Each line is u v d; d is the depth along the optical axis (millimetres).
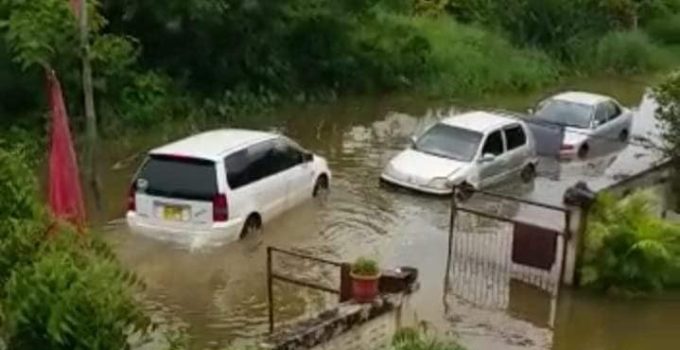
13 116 22297
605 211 15219
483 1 38281
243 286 15023
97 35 23125
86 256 6301
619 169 23203
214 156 16016
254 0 26766
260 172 16984
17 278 5812
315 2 29312
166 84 25469
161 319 13750
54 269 5863
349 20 30344
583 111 24750
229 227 16031
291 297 14625
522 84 33938
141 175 16234
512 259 15633
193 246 15984
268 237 17047
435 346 10914
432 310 14273
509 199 17656
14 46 20422
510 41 37344
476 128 20625
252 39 27391
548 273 15305
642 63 38719
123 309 6199
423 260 16188
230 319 13844
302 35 29438
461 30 35688
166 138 24109
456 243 17000
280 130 26172
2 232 6277
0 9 20469
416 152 20516
